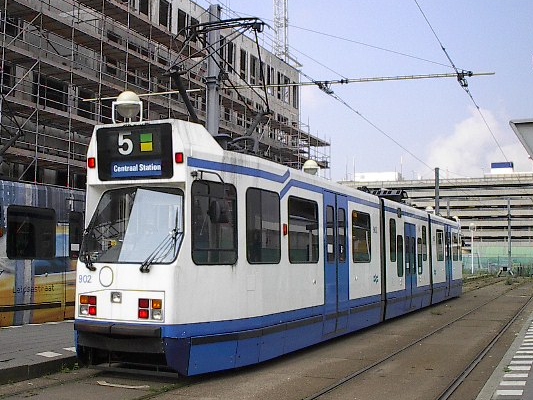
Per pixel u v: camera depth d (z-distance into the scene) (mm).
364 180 109188
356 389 9586
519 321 19531
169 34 35875
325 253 13477
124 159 9852
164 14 38594
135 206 9781
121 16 33000
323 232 13477
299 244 12305
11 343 11578
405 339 15055
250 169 10789
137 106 12820
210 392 9078
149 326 9109
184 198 9477
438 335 15891
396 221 19141
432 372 11000
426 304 22547
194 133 9891
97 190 10117
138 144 9773
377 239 17125
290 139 52781
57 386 9227
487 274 66000
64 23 28156
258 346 10617
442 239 25625
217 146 10234
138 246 9523
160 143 9633
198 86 38531
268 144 45469
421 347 13883
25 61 26922
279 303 11328
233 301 10055
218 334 9711
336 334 13898
